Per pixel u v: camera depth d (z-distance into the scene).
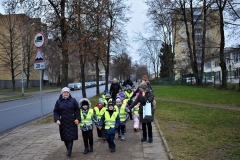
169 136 8.41
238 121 10.95
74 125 6.75
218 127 9.76
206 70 73.69
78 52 19.14
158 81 73.81
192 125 10.41
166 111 15.15
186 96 24.45
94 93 40.91
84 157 6.59
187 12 38.88
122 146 7.59
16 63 47.53
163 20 42.53
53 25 15.40
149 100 7.91
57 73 72.81
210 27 29.95
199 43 38.44
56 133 9.56
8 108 20.31
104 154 6.80
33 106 21.56
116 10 28.47
